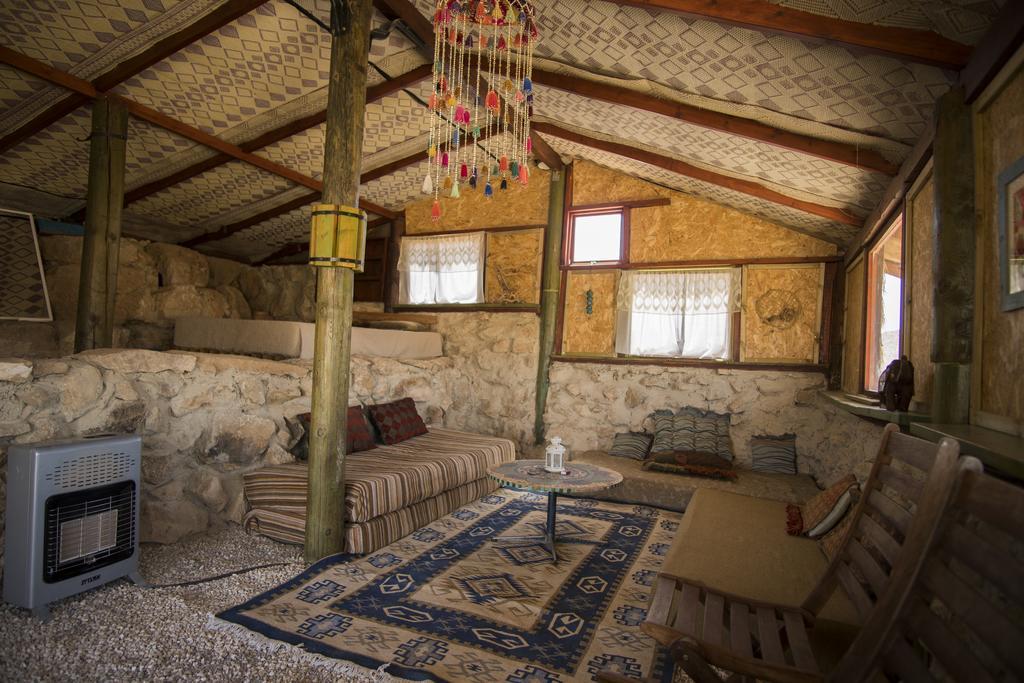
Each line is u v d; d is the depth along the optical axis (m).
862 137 2.89
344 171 3.18
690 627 1.61
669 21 2.59
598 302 6.15
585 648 2.35
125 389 3.19
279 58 3.97
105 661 2.11
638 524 4.14
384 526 3.48
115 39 3.57
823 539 2.74
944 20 1.86
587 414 6.11
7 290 5.16
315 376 3.21
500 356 6.55
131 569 2.75
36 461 2.36
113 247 4.07
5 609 2.42
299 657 2.18
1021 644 0.85
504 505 4.52
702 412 5.60
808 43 2.29
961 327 2.04
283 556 3.26
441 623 2.51
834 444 4.52
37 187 5.29
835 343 5.14
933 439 1.83
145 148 4.88
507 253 6.56
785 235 5.36
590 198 6.22
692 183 5.20
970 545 1.05
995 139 1.89
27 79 3.78
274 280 7.57
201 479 3.57
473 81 4.21
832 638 1.92
